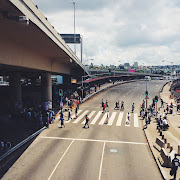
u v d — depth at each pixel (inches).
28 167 564.1
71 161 601.9
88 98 2000.5
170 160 542.0
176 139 783.7
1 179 499.2
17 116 1191.6
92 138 826.8
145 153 668.1
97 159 616.4
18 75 1455.5
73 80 2219.5
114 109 1493.6
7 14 452.4
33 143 765.9
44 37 706.8
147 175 516.4
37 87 2028.8
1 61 702.5
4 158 620.4
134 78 5669.3
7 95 1836.9
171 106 1418.6
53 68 1459.2
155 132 896.9
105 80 3814.0
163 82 4089.6
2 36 673.6
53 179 497.0
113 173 526.9
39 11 576.7
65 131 931.3
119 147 722.8
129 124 1069.1
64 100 1772.9
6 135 858.1
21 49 861.8
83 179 496.1
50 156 639.8
